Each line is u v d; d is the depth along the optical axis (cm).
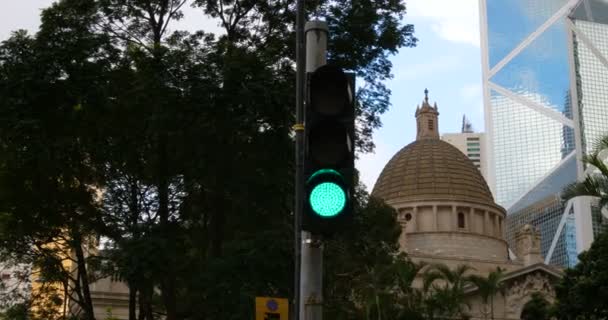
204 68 2667
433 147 10194
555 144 17600
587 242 14612
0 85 2664
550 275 7750
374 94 3167
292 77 2855
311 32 1209
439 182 9675
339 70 1070
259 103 2630
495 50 19025
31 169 2988
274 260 2633
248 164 2794
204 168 2869
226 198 2934
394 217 4153
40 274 3338
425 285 5569
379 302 4916
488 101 18712
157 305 3453
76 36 2783
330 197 1022
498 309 7556
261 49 2952
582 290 4597
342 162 1043
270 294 2633
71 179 3109
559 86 18112
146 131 2842
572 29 18400
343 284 3888
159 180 3006
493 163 18038
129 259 2644
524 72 18550
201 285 2684
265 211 2834
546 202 16562
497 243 9631
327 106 1058
